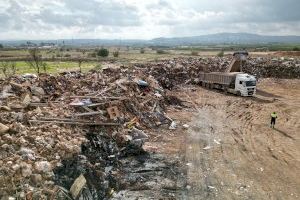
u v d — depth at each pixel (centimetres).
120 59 8338
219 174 1922
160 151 2223
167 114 3206
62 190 1349
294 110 3584
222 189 1744
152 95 3362
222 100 4075
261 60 6381
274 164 2097
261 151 2327
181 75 5200
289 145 2466
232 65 4975
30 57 7812
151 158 2098
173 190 1712
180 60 6119
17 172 1309
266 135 2705
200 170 1969
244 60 4972
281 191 1742
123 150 2089
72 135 1827
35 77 2655
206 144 2427
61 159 1512
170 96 3738
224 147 2378
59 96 2462
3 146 1434
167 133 2623
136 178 1819
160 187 1738
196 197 1650
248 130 2834
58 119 1941
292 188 1780
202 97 4231
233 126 2942
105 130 2116
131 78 3550
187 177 1866
